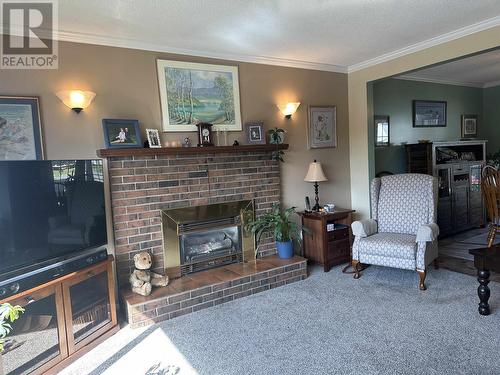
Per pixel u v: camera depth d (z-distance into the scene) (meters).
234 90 3.89
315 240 4.08
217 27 3.05
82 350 2.46
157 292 3.04
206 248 3.69
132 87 3.31
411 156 5.40
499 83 6.38
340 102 4.74
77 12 2.62
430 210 3.59
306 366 2.19
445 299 3.05
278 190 4.13
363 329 2.61
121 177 3.15
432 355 2.23
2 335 1.71
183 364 2.29
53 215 2.45
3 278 2.15
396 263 3.41
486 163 5.95
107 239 2.94
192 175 3.53
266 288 3.50
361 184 4.74
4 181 2.14
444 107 6.04
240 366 2.23
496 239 5.08
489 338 2.39
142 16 2.75
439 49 3.67
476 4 2.87
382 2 2.72
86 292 2.54
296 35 3.35
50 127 2.95
